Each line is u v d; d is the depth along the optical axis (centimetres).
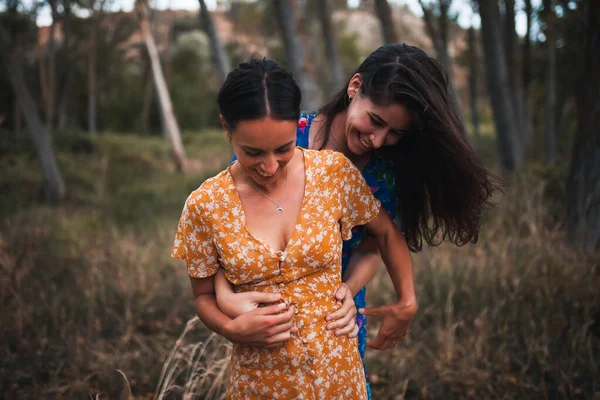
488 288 417
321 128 199
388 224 198
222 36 2889
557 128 1071
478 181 191
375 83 173
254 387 174
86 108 2666
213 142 2341
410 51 176
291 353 169
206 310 175
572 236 486
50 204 998
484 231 538
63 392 312
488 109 2744
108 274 510
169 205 941
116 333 400
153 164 1600
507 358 325
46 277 491
